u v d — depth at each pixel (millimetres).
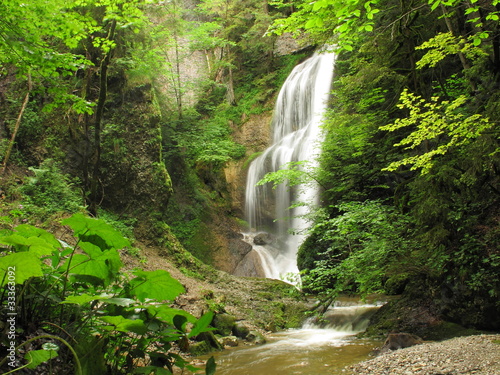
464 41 6730
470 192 7406
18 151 12625
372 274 7957
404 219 8312
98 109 12086
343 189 12727
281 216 19969
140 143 14984
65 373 1812
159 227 14555
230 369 6605
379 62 9945
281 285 14211
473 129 6016
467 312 7559
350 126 12055
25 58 6973
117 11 9852
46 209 10984
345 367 6137
